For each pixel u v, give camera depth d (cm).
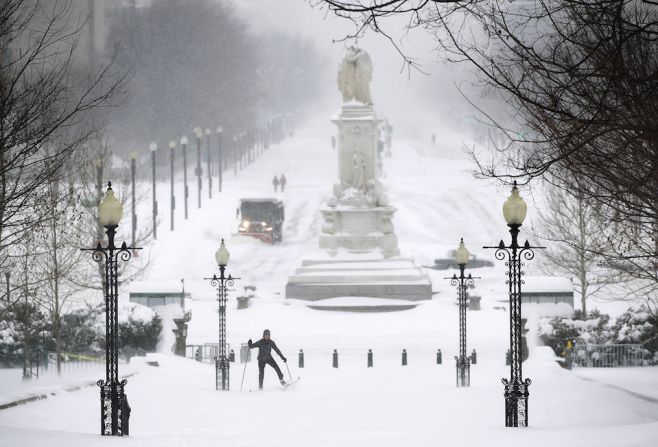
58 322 10400
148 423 6494
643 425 4931
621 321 11912
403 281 18688
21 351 11000
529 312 12269
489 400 7406
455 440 4666
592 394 7156
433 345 14425
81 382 7969
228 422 6562
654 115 4612
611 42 5084
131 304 12444
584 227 13225
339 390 8731
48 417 6244
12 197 6731
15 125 6253
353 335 15362
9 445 4519
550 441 4519
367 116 19662
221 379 9875
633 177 5362
